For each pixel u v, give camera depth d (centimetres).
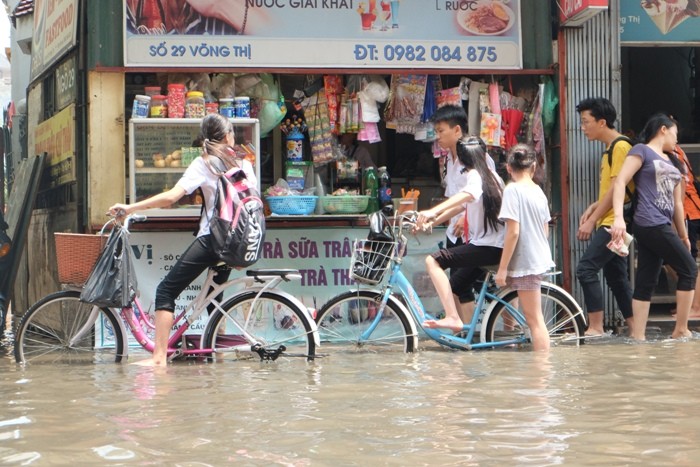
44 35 1432
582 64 1273
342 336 1055
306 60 1206
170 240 1173
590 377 853
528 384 815
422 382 831
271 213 1212
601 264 1176
